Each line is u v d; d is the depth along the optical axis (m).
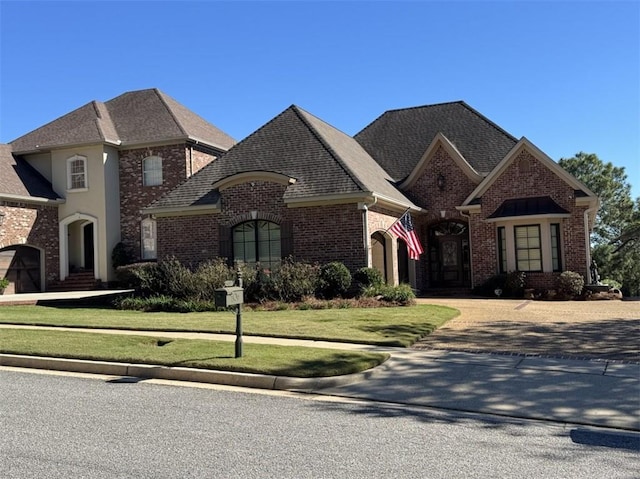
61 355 10.27
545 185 22.17
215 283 17.98
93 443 5.91
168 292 19.00
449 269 25.05
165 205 21.14
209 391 8.35
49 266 28.48
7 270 26.72
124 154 29.52
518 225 22.42
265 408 7.40
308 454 5.61
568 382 8.53
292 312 15.78
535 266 22.11
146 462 5.34
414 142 28.03
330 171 19.77
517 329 13.30
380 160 27.70
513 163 22.69
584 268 21.47
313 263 19.12
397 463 5.38
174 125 29.47
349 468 5.23
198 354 10.07
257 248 20.27
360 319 14.24
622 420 6.88
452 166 24.62
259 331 12.59
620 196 48.09
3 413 7.09
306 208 19.38
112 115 31.47
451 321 14.55
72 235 29.92
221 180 20.31
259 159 21.56
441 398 7.87
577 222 21.61
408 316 14.71
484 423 6.82
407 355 10.48
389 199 20.19
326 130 24.12
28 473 5.04
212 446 5.84
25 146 29.77
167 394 8.15
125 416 6.97
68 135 29.31
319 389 8.43
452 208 24.56
